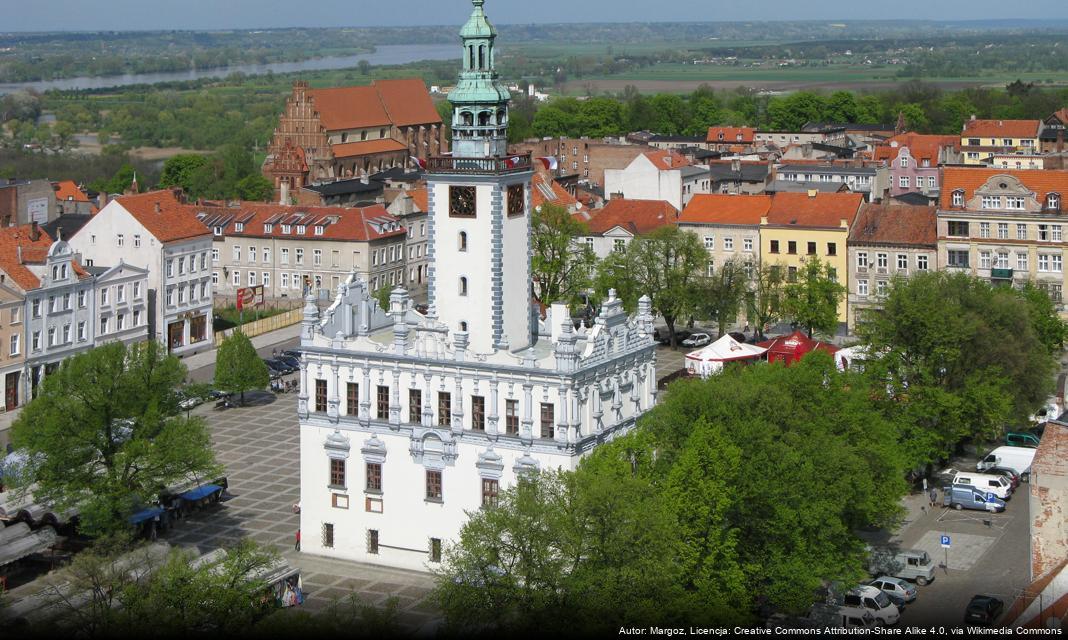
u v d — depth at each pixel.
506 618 99.62
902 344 145.00
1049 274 198.25
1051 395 163.38
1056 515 96.06
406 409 124.12
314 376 127.44
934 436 138.62
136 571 103.88
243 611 98.00
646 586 97.19
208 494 138.88
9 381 180.00
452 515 122.94
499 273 126.81
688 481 103.12
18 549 120.06
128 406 130.75
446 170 126.81
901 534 129.88
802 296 196.62
